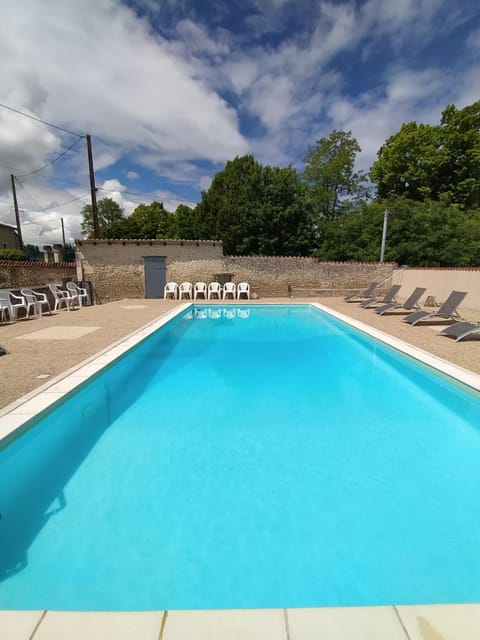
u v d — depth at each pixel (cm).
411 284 1407
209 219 2678
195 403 446
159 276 1538
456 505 257
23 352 561
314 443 347
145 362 637
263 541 221
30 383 414
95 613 136
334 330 939
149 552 211
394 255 1897
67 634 128
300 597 184
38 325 817
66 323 847
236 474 294
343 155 2789
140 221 4019
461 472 300
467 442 353
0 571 197
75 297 1201
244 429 376
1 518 243
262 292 1612
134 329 766
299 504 257
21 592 186
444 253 1778
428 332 748
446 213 1848
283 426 384
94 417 406
